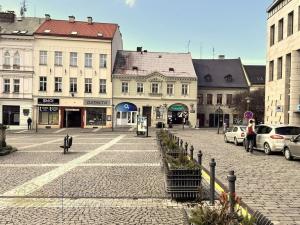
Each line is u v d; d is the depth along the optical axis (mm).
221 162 16094
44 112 54875
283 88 32594
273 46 35656
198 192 8203
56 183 11047
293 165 15219
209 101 65500
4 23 57281
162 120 57844
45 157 17734
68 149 21766
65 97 55188
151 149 22266
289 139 17891
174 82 58406
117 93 56719
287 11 32062
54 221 7230
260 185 10695
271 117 35844
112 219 7395
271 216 7539
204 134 41719
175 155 12016
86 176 12305
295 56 30562
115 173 12953
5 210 8055
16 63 54219
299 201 8781
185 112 58719
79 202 8797
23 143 27219
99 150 21516
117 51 61156
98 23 59562
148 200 9000
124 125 57062
